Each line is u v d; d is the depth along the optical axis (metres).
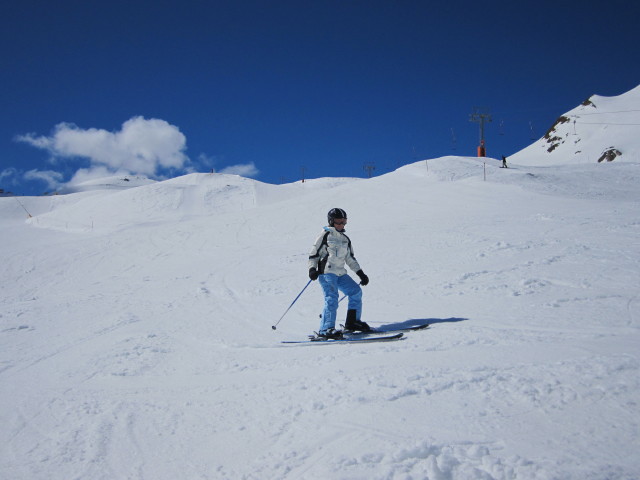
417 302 7.34
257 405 3.68
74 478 2.85
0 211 64.06
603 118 186.38
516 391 3.21
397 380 3.69
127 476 2.82
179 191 59.97
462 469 2.39
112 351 5.94
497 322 5.51
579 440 2.52
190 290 11.11
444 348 4.50
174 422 3.55
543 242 10.54
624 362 3.46
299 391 3.83
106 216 51.06
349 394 3.55
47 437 3.49
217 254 19.69
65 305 10.27
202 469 2.81
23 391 4.66
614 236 10.42
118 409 3.94
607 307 5.64
